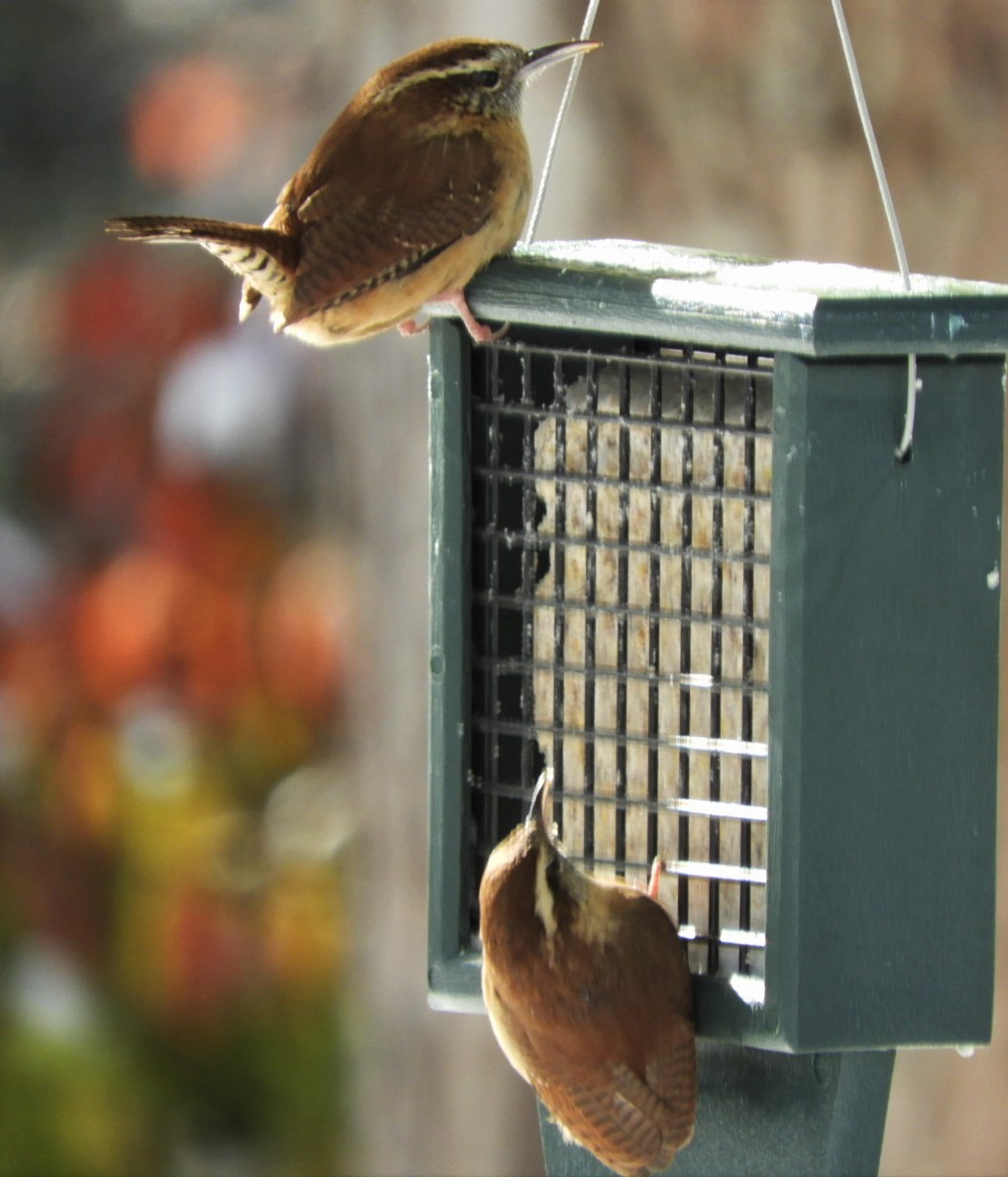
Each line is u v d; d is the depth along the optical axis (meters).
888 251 11.55
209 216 14.78
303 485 14.01
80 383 14.58
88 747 14.05
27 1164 13.84
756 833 7.97
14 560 14.20
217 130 14.34
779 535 7.18
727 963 8.07
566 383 8.20
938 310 6.97
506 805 8.27
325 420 13.70
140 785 14.03
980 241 11.54
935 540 7.19
